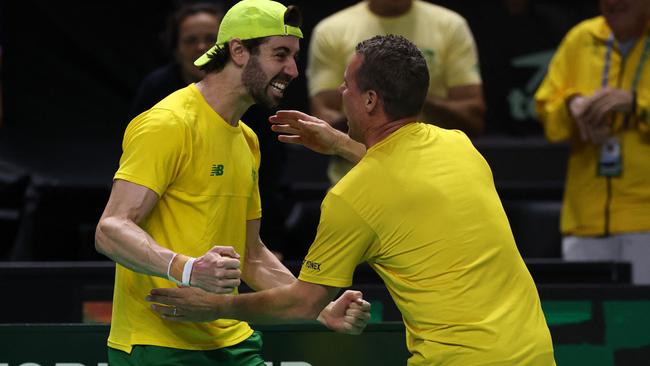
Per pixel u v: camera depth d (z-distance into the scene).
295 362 16.09
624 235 21.50
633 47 21.69
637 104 21.05
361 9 22.03
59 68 29.61
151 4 29.64
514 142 27.36
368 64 13.19
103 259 26.09
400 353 16.06
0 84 29.19
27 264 20.81
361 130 13.51
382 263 13.23
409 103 13.20
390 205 12.85
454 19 21.94
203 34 20.39
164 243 13.56
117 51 29.39
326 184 27.06
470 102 21.72
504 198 26.98
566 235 22.38
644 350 18.44
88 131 29.28
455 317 12.73
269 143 20.38
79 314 20.02
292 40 13.62
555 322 18.58
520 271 13.23
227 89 13.68
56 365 15.56
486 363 12.59
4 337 15.52
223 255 12.48
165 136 13.16
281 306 13.27
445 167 13.12
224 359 14.34
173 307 13.27
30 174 27.08
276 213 20.89
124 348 13.85
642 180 21.41
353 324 14.12
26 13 29.42
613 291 18.52
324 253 13.12
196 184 13.55
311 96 22.09
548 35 27.22
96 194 26.38
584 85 22.12
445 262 12.84
